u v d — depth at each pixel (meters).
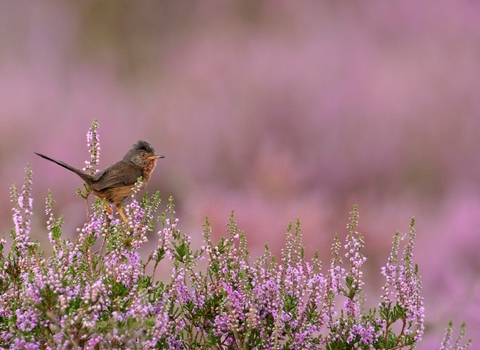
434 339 7.93
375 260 13.12
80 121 19.58
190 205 16.02
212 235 13.36
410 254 4.25
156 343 3.90
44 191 15.62
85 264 4.20
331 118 19.39
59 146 17.75
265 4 28.62
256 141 18.92
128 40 29.02
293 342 4.15
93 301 3.71
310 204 15.07
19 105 19.67
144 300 3.72
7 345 3.90
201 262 9.16
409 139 19.09
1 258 4.19
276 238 13.19
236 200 15.73
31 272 4.04
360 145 18.62
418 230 14.30
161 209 15.85
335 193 17.69
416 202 16.95
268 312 4.22
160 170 17.98
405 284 4.21
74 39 28.61
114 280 3.90
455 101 20.09
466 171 18.70
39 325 3.75
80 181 15.93
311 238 13.31
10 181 15.88
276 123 19.53
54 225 4.28
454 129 19.39
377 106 19.72
